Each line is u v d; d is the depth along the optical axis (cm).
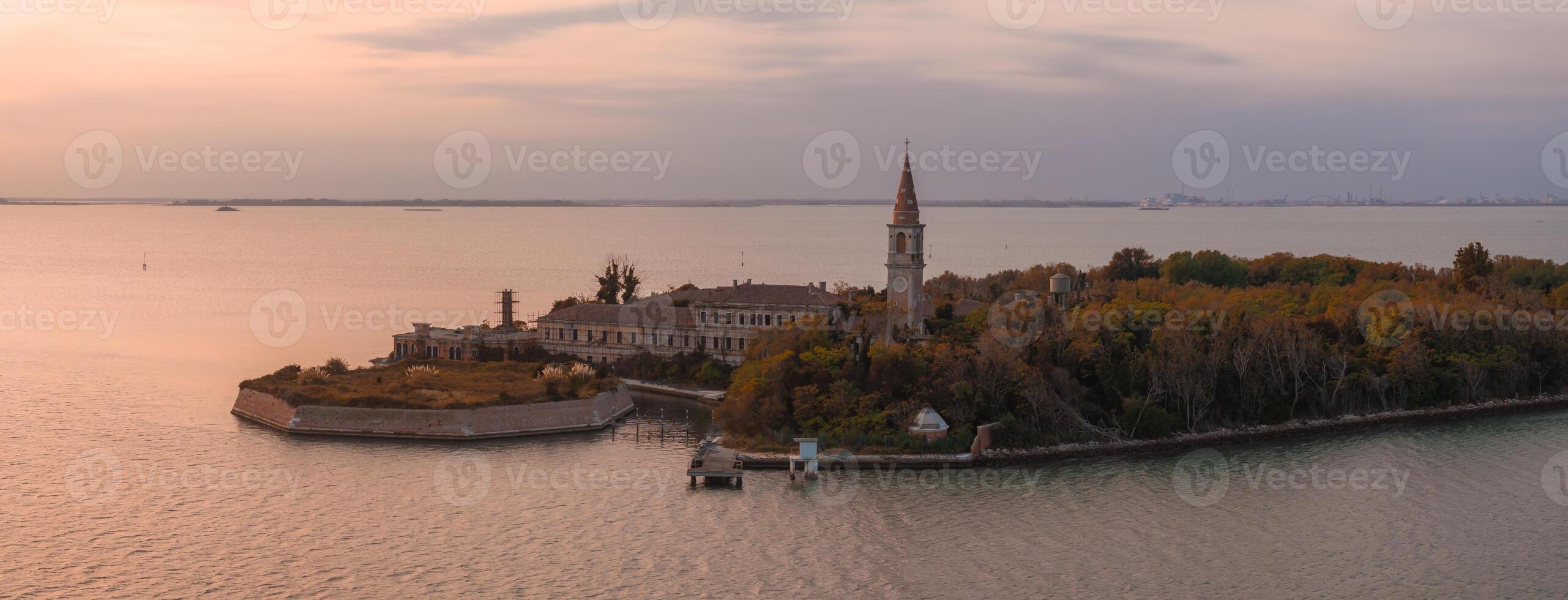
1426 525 16050
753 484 17612
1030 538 15462
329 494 16775
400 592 13450
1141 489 17625
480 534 15300
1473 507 16825
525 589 13612
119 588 13425
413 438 19950
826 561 14612
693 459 18038
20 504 16112
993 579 14138
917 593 13712
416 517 15888
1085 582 14038
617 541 15150
